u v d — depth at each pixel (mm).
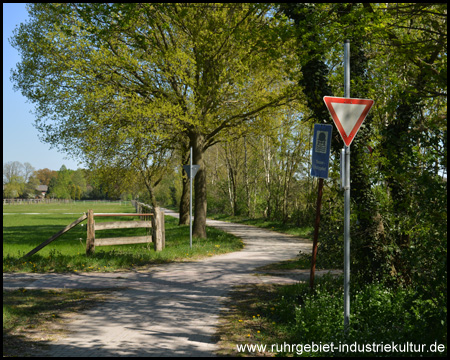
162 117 20250
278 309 7984
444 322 5625
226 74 19312
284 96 20125
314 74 9594
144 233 28391
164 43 21734
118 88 20859
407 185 7449
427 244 6750
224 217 52719
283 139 29688
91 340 6363
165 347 6059
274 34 9516
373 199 9359
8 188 139875
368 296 7676
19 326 7004
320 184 8016
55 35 20031
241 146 47469
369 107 6293
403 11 8156
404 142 7008
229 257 16500
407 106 9367
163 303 8867
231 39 17547
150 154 22750
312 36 9242
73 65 19859
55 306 8523
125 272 12953
